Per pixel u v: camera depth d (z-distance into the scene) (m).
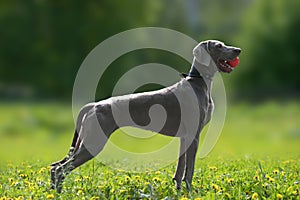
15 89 46.41
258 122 32.03
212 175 9.87
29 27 48.16
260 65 52.66
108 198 8.27
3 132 27.31
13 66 48.28
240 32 57.44
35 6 47.66
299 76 51.75
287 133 26.77
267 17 53.44
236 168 10.68
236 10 68.88
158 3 52.47
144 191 8.55
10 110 33.81
